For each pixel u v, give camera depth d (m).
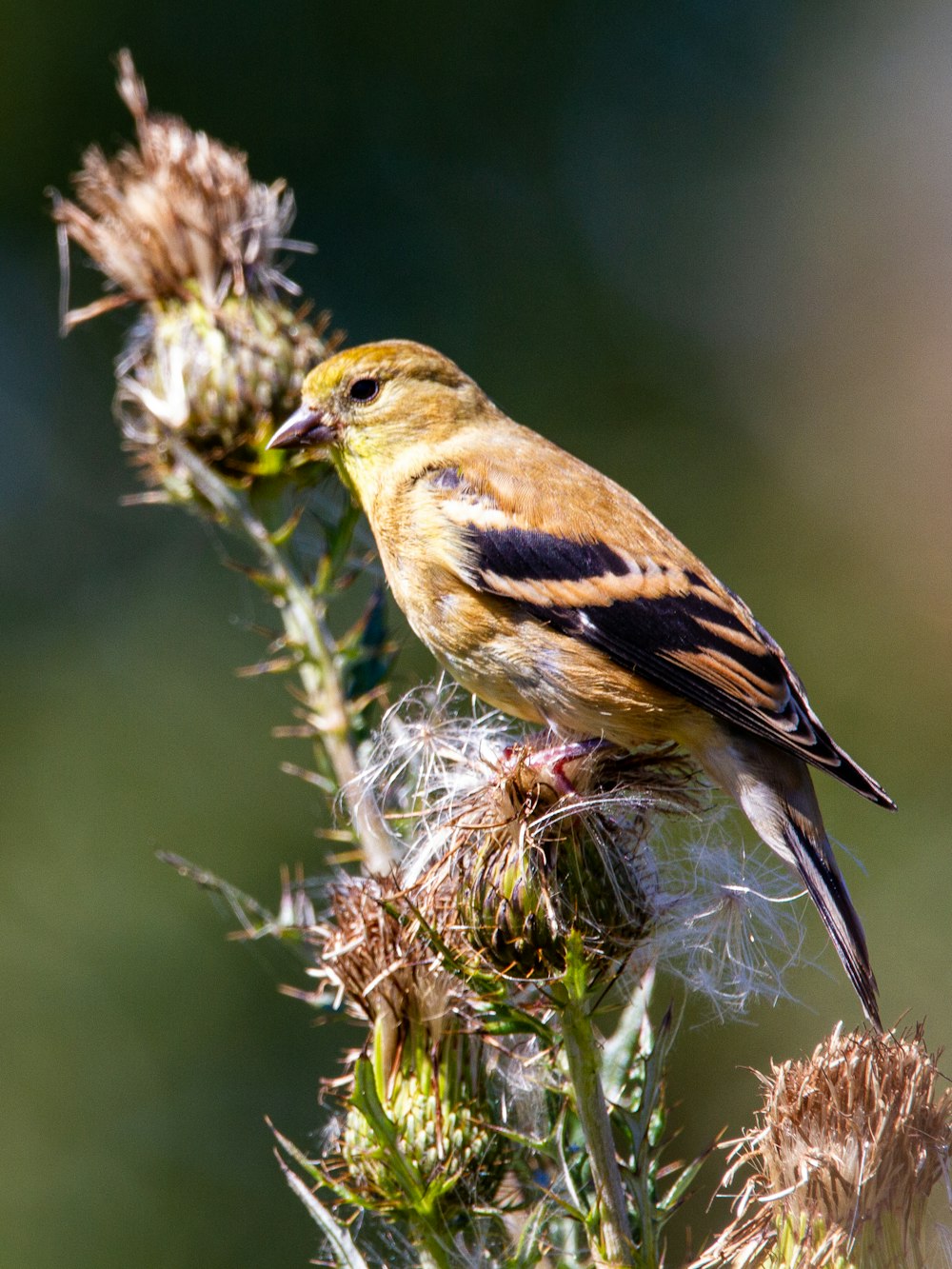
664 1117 5.71
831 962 11.70
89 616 14.19
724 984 6.01
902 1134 5.23
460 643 7.20
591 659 6.86
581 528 7.06
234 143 14.82
